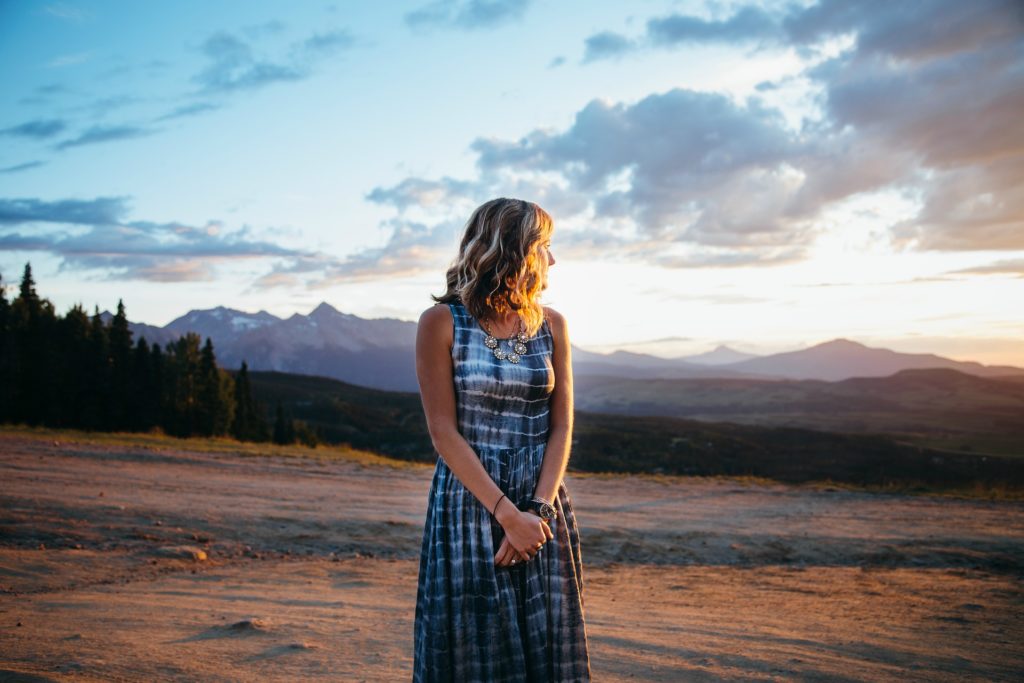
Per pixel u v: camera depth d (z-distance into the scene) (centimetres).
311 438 7356
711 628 528
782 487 1794
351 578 750
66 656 382
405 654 413
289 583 707
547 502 193
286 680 351
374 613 554
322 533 1017
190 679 347
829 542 1102
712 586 782
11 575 672
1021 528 1223
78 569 722
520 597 196
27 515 924
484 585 191
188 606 556
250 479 1494
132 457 1681
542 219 204
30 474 1283
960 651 464
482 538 193
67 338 5434
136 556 804
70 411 5312
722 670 394
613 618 571
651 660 416
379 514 1173
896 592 739
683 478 1997
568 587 203
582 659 201
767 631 520
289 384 16212
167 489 1248
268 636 449
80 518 945
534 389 200
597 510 1359
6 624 468
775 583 803
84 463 1504
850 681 379
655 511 1366
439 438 192
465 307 199
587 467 5238
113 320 5794
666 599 693
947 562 1004
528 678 193
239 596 619
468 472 188
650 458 5966
